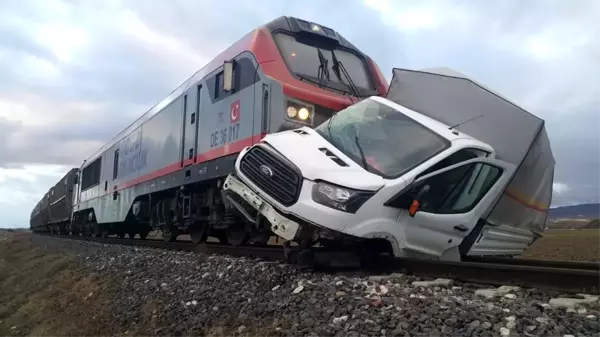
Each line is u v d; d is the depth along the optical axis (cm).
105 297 881
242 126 934
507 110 734
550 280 498
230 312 558
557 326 369
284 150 659
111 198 2000
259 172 676
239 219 995
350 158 639
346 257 644
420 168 622
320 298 511
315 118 855
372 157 636
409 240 644
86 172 2662
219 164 1016
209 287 675
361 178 598
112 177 2019
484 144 701
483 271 548
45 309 1027
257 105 886
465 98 761
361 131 673
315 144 666
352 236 595
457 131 698
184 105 1267
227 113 1006
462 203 689
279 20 959
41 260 1962
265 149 684
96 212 2267
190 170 1172
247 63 941
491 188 719
